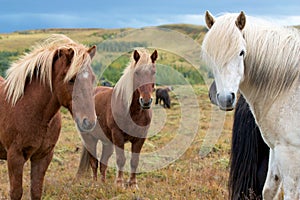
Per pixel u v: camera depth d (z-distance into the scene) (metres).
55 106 4.95
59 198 6.42
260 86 4.43
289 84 4.31
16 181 5.07
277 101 4.36
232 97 3.96
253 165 5.26
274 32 4.44
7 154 5.14
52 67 4.82
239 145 5.33
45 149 5.16
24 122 4.95
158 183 7.17
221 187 6.77
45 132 5.05
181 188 6.76
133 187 6.92
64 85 4.68
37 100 4.94
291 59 4.32
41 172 5.29
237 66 4.04
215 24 4.15
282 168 4.35
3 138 5.12
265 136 4.54
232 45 4.00
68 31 75.81
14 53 36.84
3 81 5.62
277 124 4.36
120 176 7.23
